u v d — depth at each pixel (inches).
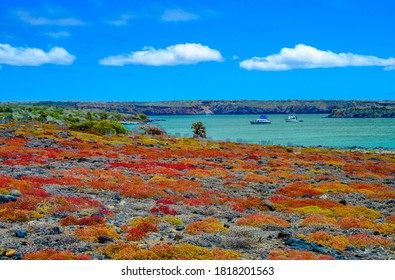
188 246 765.3
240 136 7672.2
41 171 1728.6
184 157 2795.3
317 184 1822.1
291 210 1270.9
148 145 3533.5
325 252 810.2
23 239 812.0
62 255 707.4
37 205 1097.4
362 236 920.9
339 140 6574.8
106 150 2918.3
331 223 1074.1
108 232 867.4
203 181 1803.6
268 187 1734.7
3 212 984.3
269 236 926.4
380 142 6156.5
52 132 3828.7
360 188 1758.1
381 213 1261.1
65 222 954.7
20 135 3408.0
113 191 1454.2
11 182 1325.0
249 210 1263.5
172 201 1318.9
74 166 1990.7
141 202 1316.4
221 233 933.2
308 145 5615.2
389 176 2257.6
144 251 734.5
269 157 3110.2
